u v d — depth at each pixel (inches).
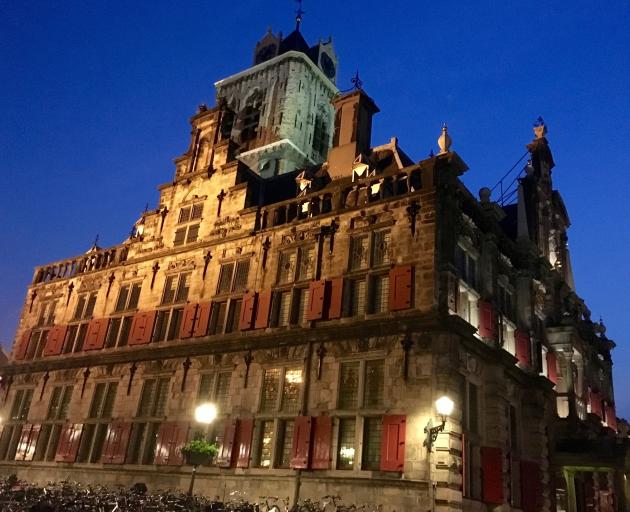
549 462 1165.1
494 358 1027.3
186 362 1203.9
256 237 1232.8
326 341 1028.5
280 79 2427.4
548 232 1568.7
